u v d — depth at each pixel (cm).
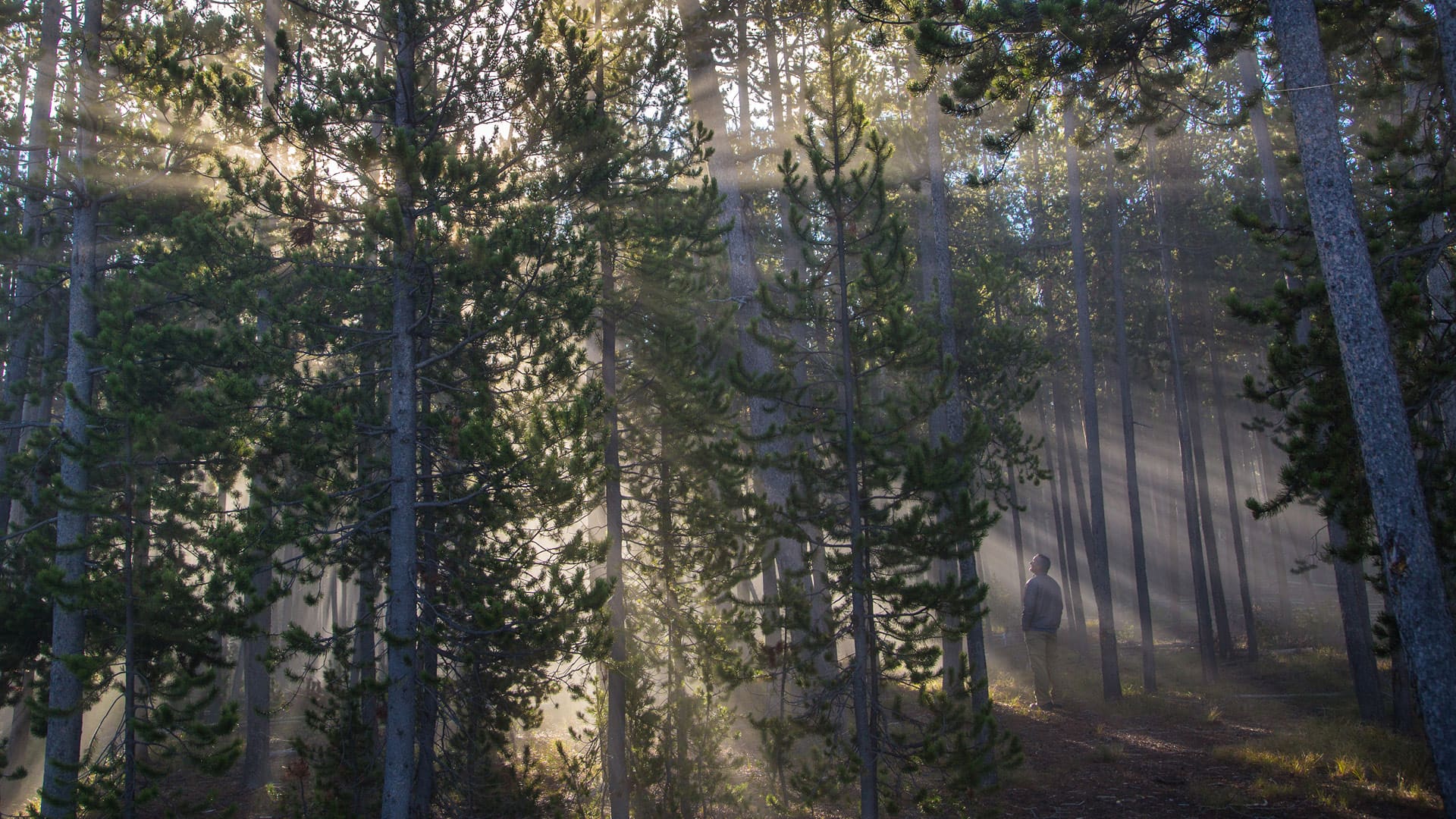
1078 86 930
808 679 823
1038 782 1061
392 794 775
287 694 1808
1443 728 643
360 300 1037
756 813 955
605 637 789
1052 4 775
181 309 1223
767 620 795
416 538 841
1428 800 889
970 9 823
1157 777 1062
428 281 827
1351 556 771
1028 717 1466
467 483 918
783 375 817
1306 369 811
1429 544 665
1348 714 1366
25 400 1575
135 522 976
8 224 1421
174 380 1057
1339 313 708
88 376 1140
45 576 872
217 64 812
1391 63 955
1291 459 829
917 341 812
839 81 837
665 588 971
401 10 830
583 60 868
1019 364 1612
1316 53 738
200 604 944
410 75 864
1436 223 980
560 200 902
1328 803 903
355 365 1039
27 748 1445
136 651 1085
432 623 848
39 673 1190
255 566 817
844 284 830
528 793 934
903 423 796
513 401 864
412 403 838
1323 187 720
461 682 867
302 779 889
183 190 1180
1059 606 1594
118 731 876
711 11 1333
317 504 794
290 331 850
